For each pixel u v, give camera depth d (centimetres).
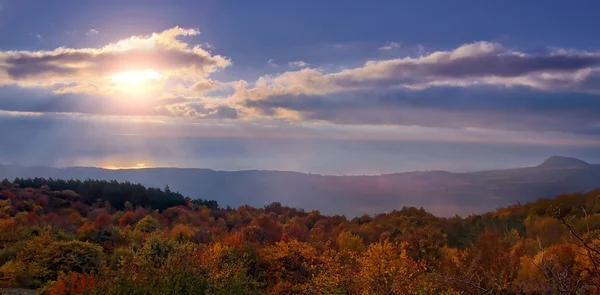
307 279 1606
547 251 988
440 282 884
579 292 543
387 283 1139
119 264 1758
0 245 2614
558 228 1786
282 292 1578
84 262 2005
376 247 1224
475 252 1095
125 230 3078
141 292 859
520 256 1062
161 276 903
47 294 1491
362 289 1171
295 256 1798
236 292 961
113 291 860
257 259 1811
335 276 1241
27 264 2034
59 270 1930
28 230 2894
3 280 1948
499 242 1169
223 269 1096
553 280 588
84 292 963
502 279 887
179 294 874
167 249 1691
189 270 927
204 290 903
